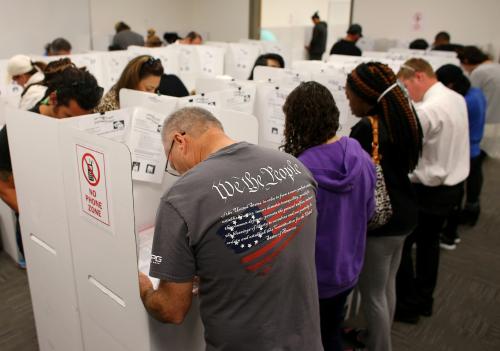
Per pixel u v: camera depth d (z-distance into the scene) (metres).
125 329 1.21
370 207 1.37
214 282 0.92
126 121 1.38
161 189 1.54
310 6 7.71
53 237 1.41
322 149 1.26
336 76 2.16
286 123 1.29
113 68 3.75
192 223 0.88
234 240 0.89
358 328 2.10
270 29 7.81
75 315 1.44
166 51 4.07
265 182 0.95
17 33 5.68
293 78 2.46
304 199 1.02
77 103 1.53
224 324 0.95
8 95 2.57
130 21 7.11
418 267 2.24
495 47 6.18
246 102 1.96
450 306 2.37
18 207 1.58
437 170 2.04
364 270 1.62
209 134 1.03
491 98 3.94
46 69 2.21
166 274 0.91
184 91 2.62
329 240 1.27
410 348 2.04
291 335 0.99
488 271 2.73
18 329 2.06
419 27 6.77
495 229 3.33
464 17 6.34
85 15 6.41
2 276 2.48
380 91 1.42
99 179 1.11
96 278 1.26
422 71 2.10
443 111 1.99
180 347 1.24
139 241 1.44
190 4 8.20
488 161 4.95
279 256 0.94
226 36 8.08
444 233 3.01
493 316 2.29
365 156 1.32
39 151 1.33
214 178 0.90
